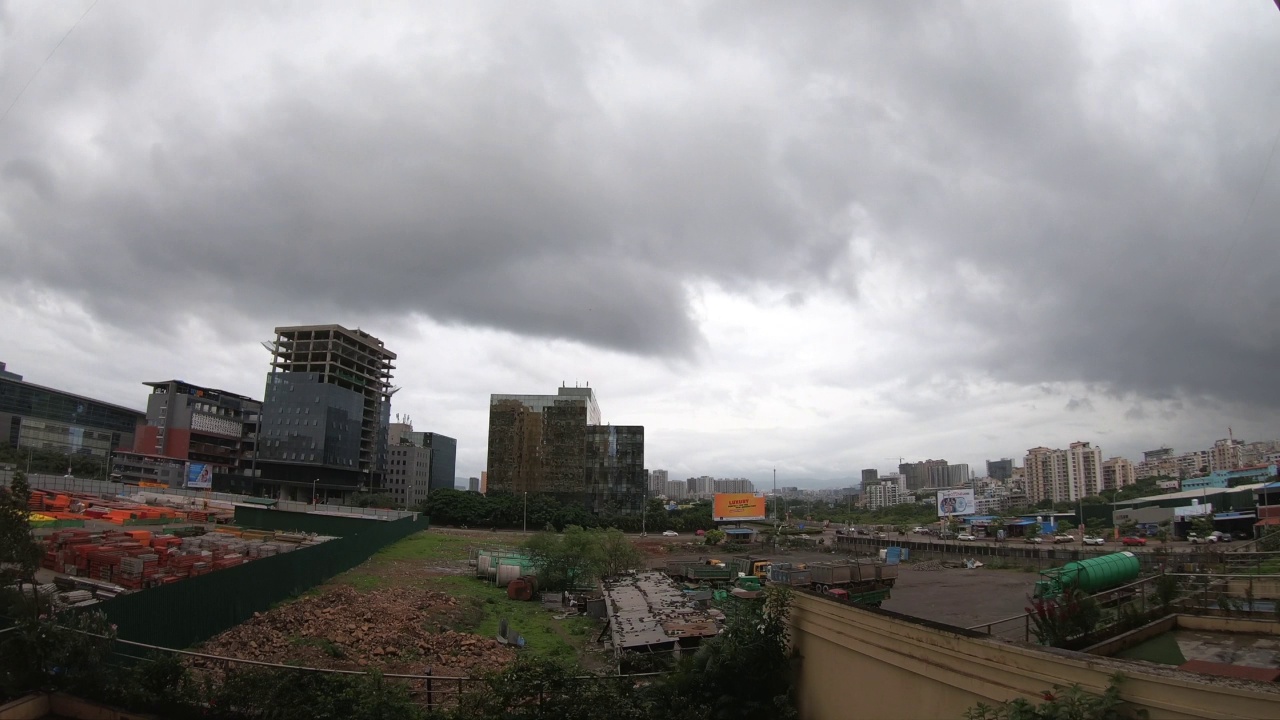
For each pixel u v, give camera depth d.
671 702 11.18
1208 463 194.12
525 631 33.41
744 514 123.81
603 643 29.81
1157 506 111.12
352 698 10.92
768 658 11.62
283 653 22.30
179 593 21.88
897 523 167.88
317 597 32.41
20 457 107.69
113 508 70.06
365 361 170.00
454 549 74.00
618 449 144.50
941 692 8.21
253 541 55.00
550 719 10.30
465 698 11.13
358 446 154.12
